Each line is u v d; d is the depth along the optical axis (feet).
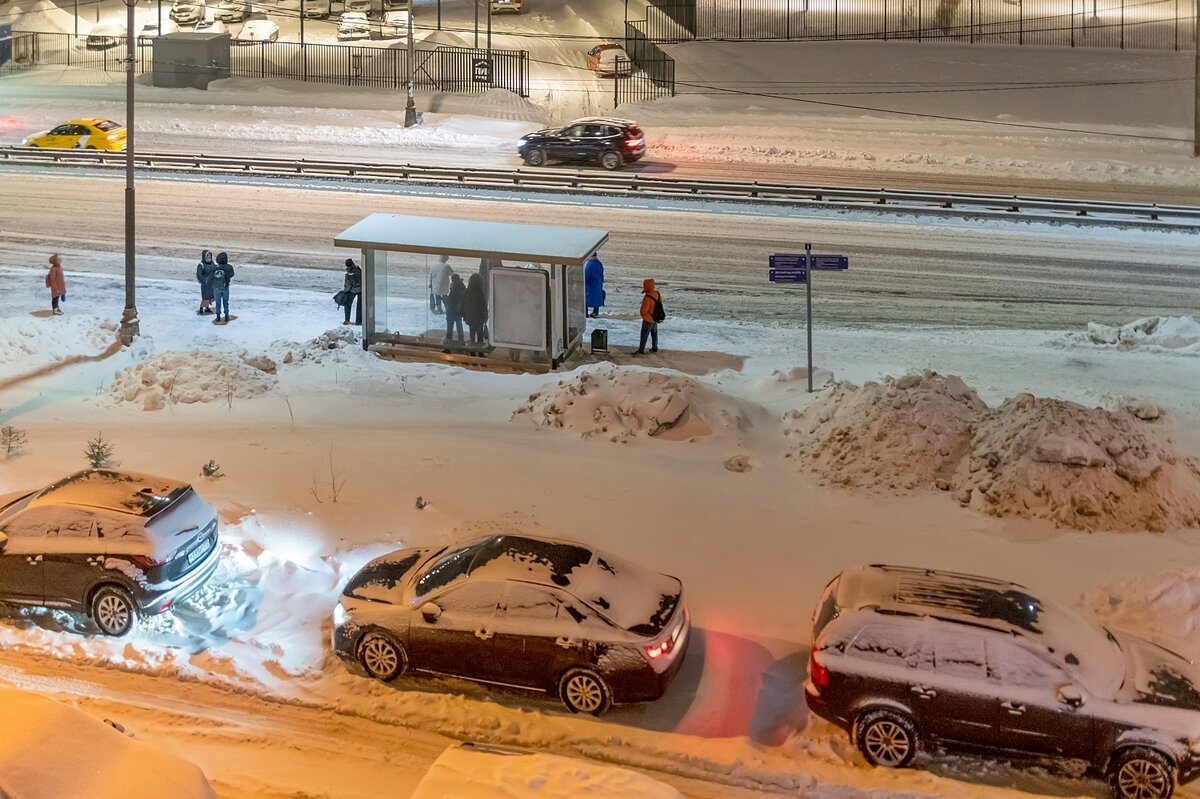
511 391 69.46
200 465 56.80
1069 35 208.85
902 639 34.96
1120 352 79.25
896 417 57.06
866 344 81.71
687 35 213.25
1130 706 33.17
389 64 193.77
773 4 227.81
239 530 49.62
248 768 33.86
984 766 34.63
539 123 167.43
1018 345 81.51
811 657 35.83
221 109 173.47
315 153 147.64
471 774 27.96
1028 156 147.64
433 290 76.54
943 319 88.12
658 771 34.42
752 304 91.86
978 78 188.34
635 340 82.99
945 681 34.12
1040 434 53.11
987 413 58.13
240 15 219.61
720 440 60.95
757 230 112.47
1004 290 95.35
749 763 34.50
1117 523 50.96
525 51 200.34
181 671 39.09
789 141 155.22
